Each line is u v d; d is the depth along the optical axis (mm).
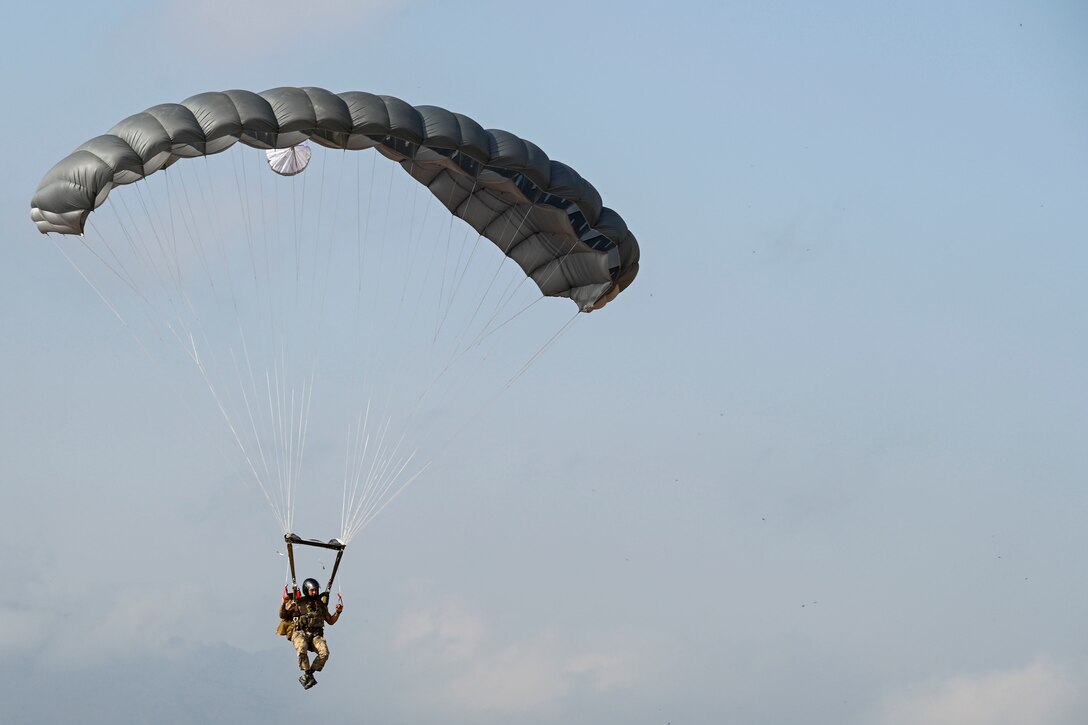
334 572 41562
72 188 39094
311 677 40531
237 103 40000
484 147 41594
